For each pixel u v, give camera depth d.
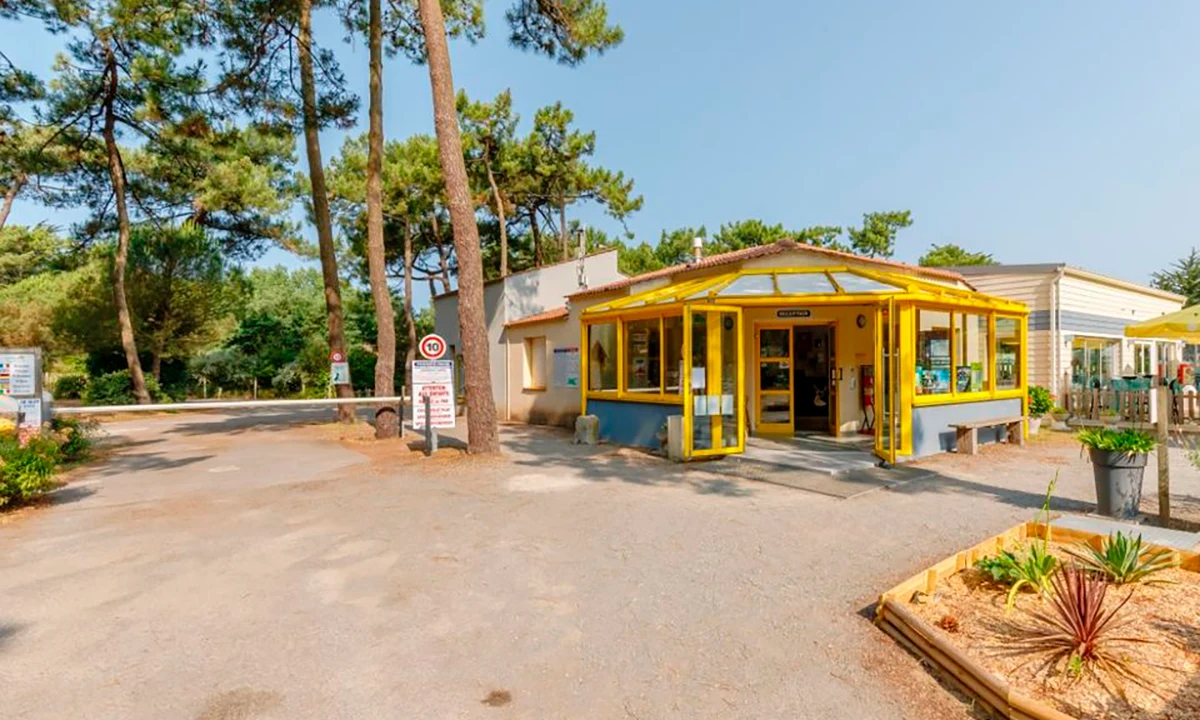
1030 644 3.49
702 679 3.40
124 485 8.79
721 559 5.30
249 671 3.51
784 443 11.37
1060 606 3.56
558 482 8.62
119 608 4.39
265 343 34.44
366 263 33.03
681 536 5.99
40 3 15.88
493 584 4.81
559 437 13.70
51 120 20.08
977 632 3.68
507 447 11.98
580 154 27.81
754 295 10.41
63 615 4.27
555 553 5.55
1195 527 5.87
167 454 11.88
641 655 3.67
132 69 16.69
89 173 23.28
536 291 19.00
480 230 32.47
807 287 10.65
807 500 7.36
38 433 8.70
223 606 4.41
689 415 10.01
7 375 10.42
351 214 29.12
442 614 4.27
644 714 3.08
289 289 40.25
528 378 17.69
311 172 16.73
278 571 5.13
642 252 40.69
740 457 10.08
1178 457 10.11
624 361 12.10
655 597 4.52
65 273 34.75
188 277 27.59
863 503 7.14
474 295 10.84
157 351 28.05
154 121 19.62
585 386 13.17
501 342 18.62
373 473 9.55
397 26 16.94
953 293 10.50
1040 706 2.80
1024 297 15.95
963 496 7.42
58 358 32.31
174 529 6.41
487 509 7.15
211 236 27.91
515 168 26.75
